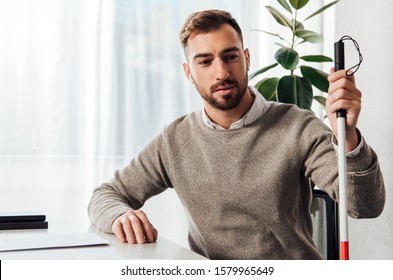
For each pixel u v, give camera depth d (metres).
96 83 2.49
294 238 1.42
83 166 2.49
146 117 2.57
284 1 2.13
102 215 1.34
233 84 1.42
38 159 2.46
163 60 2.59
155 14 2.58
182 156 1.54
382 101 2.19
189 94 2.59
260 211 1.42
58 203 2.47
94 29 2.50
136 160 1.61
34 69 2.46
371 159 1.13
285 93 2.01
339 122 0.99
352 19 2.37
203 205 1.49
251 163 1.45
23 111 2.45
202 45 1.42
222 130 1.49
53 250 1.03
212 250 1.47
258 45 2.69
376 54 2.23
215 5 2.64
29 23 2.46
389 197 2.17
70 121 2.49
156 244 1.13
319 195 1.51
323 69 2.65
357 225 2.36
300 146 1.41
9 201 2.42
